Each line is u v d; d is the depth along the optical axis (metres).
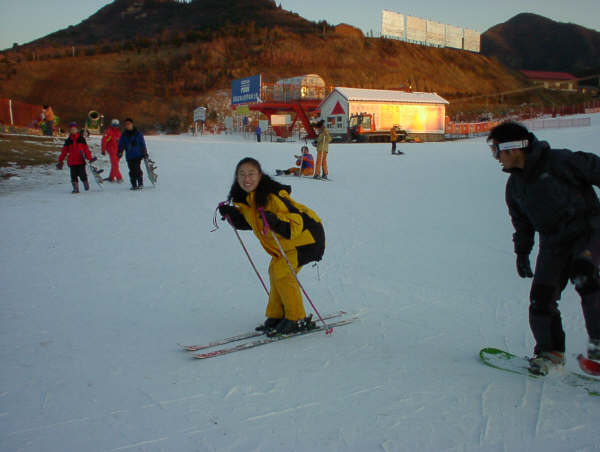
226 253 6.68
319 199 11.07
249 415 2.73
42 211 9.57
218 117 60.62
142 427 2.60
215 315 4.45
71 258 6.31
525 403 2.86
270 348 3.70
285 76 75.25
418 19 95.00
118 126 14.05
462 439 2.50
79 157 12.04
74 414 2.73
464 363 3.42
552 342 3.21
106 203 10.59
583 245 2.94
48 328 4.06
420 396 2.95
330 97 40.12
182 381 3.15
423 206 10.11
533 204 3.03
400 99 39.62
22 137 23.02
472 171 15.41
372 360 3.47
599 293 2.90
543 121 44.34
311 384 3.10
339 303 4.75
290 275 3.88
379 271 5.81
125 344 3.77
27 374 3.23
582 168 2.90
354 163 18.97
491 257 6.39
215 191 12.30
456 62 96.00
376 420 2.68
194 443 2.46
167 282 5.40
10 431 2.56
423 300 4.83
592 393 2.95
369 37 95.69
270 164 19.02
